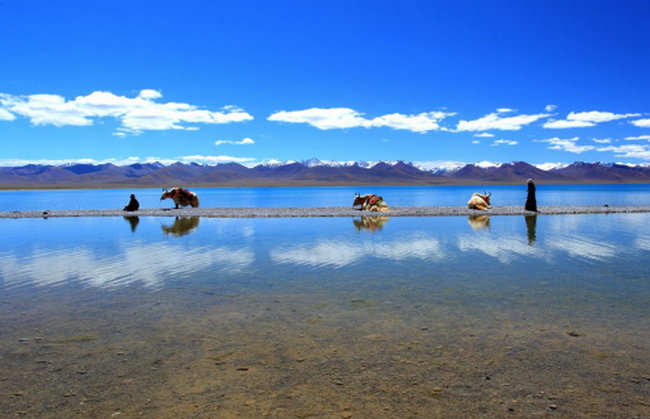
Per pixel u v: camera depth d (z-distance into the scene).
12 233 18.67
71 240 16.05
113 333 5.85
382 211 30.92
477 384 4.25
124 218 27.45
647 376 4.40
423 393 4.08
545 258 11.60
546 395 4.02
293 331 5.91
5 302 7.48
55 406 3.88
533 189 30.22
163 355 5.06
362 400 3.95
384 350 5.18
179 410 3.79
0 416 3.69
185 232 18.62
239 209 34.66
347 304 7.25
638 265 10.55
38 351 5.20
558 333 5.72
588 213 28.94
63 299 7.68
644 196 77.19
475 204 32.66
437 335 5.69
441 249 13.27
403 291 8.11
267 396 4.04
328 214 28.34
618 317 6.41
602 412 3.70
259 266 10.74
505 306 7.05
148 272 10.06
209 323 6.28
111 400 3.98
